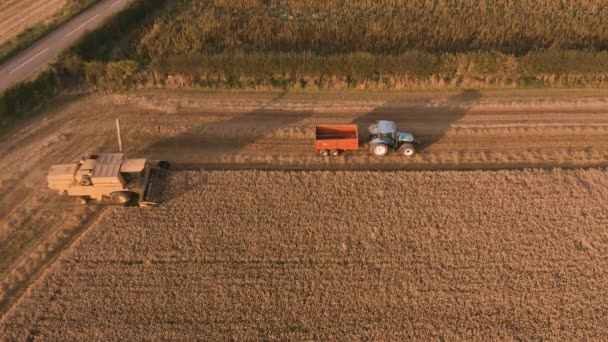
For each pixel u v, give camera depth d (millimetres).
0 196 26578
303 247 24344
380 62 33500
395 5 41469
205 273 23266
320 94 33656
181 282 22938
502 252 24031
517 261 23703
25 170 28047
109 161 25250
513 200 26344
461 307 22062
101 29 36781
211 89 33812
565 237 24641
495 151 29422
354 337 21094
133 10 39094
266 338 21094
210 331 21281
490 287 22719
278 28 38281
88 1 41594
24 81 32406
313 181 27438
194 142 30016
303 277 23141
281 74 34062
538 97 33312
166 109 32188
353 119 31625
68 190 25141
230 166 28609
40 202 26422
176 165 28531
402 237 24734
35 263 23734
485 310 21953
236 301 22297
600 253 24000
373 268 23500
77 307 22000
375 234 24828
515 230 24969
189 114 31906
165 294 22484
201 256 23953
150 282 22891
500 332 21203
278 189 27031
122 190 25422
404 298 22359
